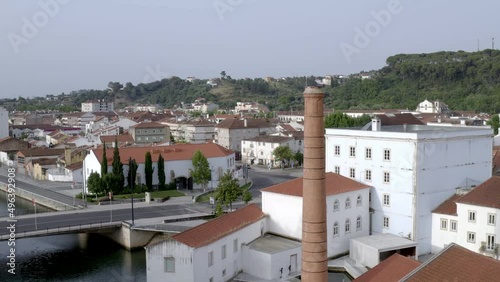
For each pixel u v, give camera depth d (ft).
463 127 312.29
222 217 237.45
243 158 628.28
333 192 247.91
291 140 591.37
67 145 602.44
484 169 282.77
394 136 259.39
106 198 380.17
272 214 259.39
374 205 271.69
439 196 260.62
